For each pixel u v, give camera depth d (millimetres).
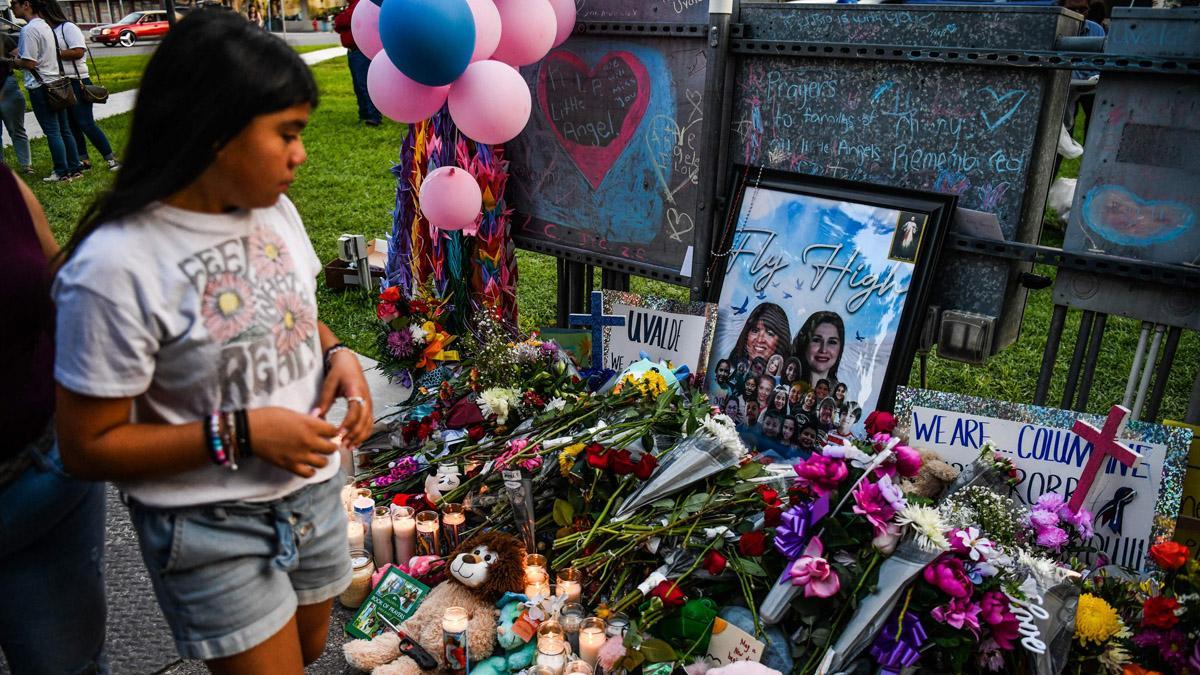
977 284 3109
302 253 1664
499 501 3033
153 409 1484
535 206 4234
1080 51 2695
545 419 3207
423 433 3471
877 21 3062
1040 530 2461
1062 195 6473
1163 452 2523
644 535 2686
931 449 2844
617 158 3859
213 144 1367
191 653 1616
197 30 1369
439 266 4000
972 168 3006
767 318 3453
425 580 2811
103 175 8797
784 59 3326
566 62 3895
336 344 1775
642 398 3238
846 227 3256
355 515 3074
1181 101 2586
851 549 2439
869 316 3193
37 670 1878
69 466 1427
